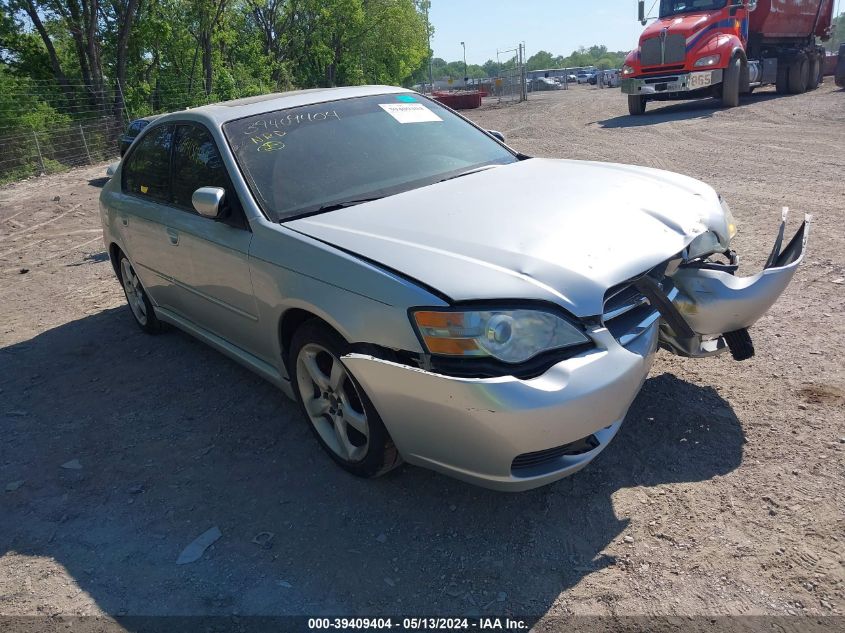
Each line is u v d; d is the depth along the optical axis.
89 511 3.14
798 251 3.14
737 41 16.75
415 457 2.69
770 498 2.72
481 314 2.42
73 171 20.14
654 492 2.83
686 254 3.02
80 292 6.74
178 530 2.94
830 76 28.61
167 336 5.25
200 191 3.38
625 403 2.53
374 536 2.77
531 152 12.99
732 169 9.33
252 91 38.62
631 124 16.25
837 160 9.28
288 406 3.91
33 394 4.46
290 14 44.06
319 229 3.09
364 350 2.71
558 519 2.75
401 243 2.82
